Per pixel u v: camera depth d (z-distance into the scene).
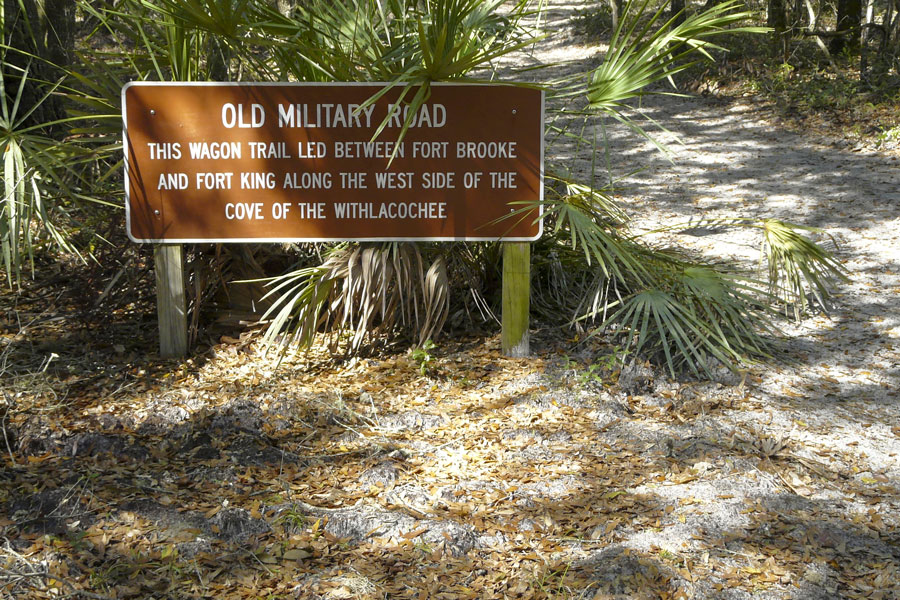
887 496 3.91
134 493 3.80
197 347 5.48
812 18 18.61
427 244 5.71
